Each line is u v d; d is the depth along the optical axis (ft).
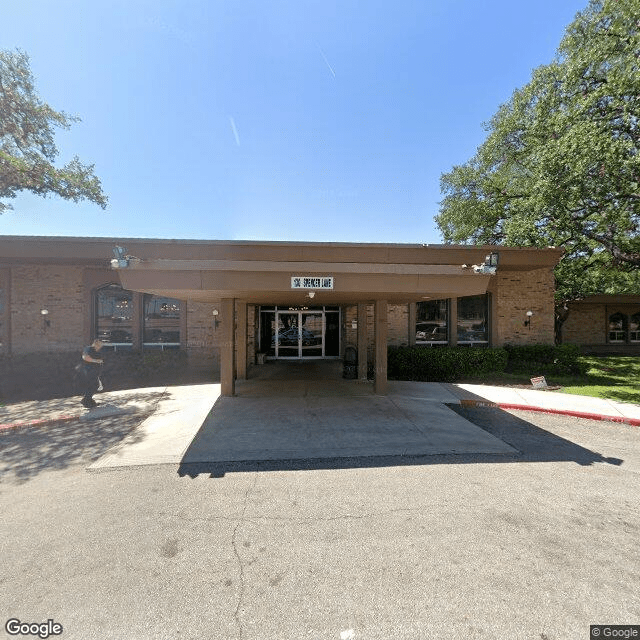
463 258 37.19
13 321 44.78
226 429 23.00
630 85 34.55
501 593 9.32
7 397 32.45
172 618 8.57
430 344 48.29
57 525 12.46
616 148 34.71
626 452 19.75
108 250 37.32
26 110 42.11
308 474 16.69
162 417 25.81
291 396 32.04
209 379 41.22
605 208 41.34
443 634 8.10
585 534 11.96
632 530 12.23
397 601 9.06
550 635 8.07
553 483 15.81
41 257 38.01
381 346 32.71
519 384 38.34
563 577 9.92
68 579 9.84
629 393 33.83
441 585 9.60
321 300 37.55
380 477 16.37
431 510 13.47
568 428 24.14
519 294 49.42
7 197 44.78
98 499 14.32
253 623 8.42
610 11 38.78
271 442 20.72
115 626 8.34
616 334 82.12
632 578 9.88
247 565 10.39
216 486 15.46
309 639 7.99
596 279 64.95
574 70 41.60
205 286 22.99
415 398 31.45
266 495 14.65
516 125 61.67
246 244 31.24
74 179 44.47
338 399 30.96
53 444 20.71
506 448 20.06
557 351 46.44
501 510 13.50
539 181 43.88
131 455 18.90
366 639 7.98
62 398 31.86
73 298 45.11
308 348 59.06
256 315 53.78
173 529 12.23
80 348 45.01
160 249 36.14
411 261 34.86
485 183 68.39
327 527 12.33
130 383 38.88
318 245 31.45
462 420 25.23
